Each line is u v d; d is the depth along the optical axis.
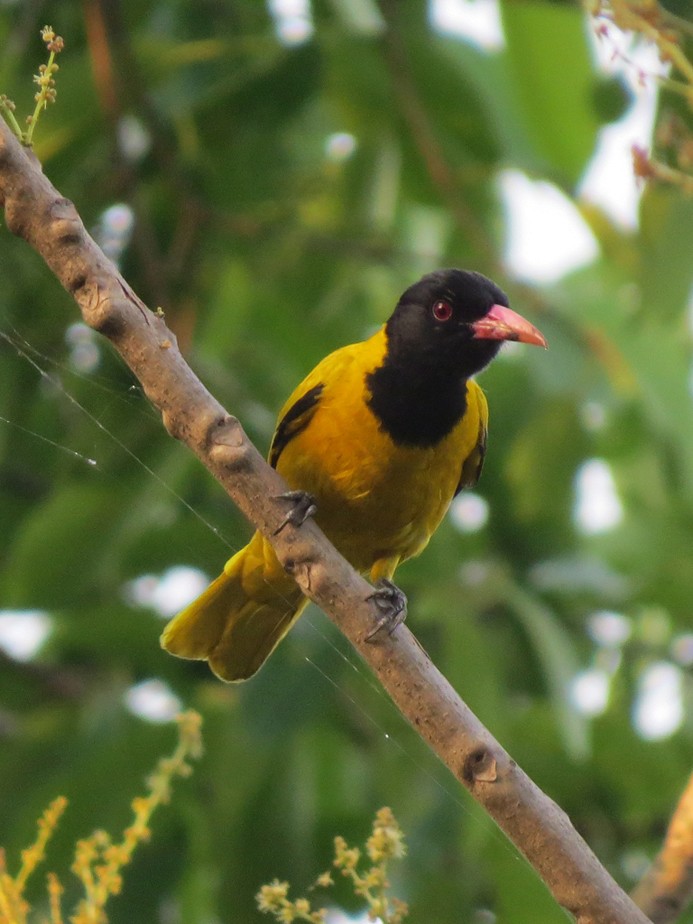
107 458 11.57
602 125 11.34
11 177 5.93
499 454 12.24
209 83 11.13
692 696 12.00
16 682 12.68
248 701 9.81
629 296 11.77
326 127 13.14
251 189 12.48
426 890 10.59
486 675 10.15
